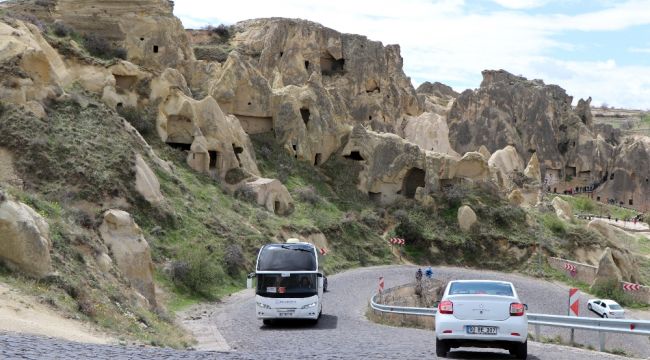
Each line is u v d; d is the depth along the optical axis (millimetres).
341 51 111562
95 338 18844
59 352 13672
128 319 23938
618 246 77500
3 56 50656
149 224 47281
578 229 79875
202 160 64812
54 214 29078
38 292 21328
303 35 108562
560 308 51812
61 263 24219
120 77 65250
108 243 32344
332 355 16906
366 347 20203
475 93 144000
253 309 38531
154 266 42469
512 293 18203
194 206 54125
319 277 32531
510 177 105750
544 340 25719
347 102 109438
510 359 18250
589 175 148750
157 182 51438
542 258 73625
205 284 43188
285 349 19859
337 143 84250
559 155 144250
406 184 84375
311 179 78812
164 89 66812
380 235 74438
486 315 17312
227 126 69000
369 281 56281
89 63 63344
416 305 42938
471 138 141500
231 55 80938
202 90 80562
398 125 116250
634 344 36062
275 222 61219
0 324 17188
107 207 45531
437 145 115438
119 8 77625
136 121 63156
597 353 20578
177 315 35094
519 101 143125
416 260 72625
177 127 66188
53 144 47438
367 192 81500
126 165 49156
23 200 28297
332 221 70062
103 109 54594
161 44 79250
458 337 17328
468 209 77938
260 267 31812
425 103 144000
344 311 38719
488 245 75562
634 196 146250
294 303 31250
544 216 82375
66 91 56188
